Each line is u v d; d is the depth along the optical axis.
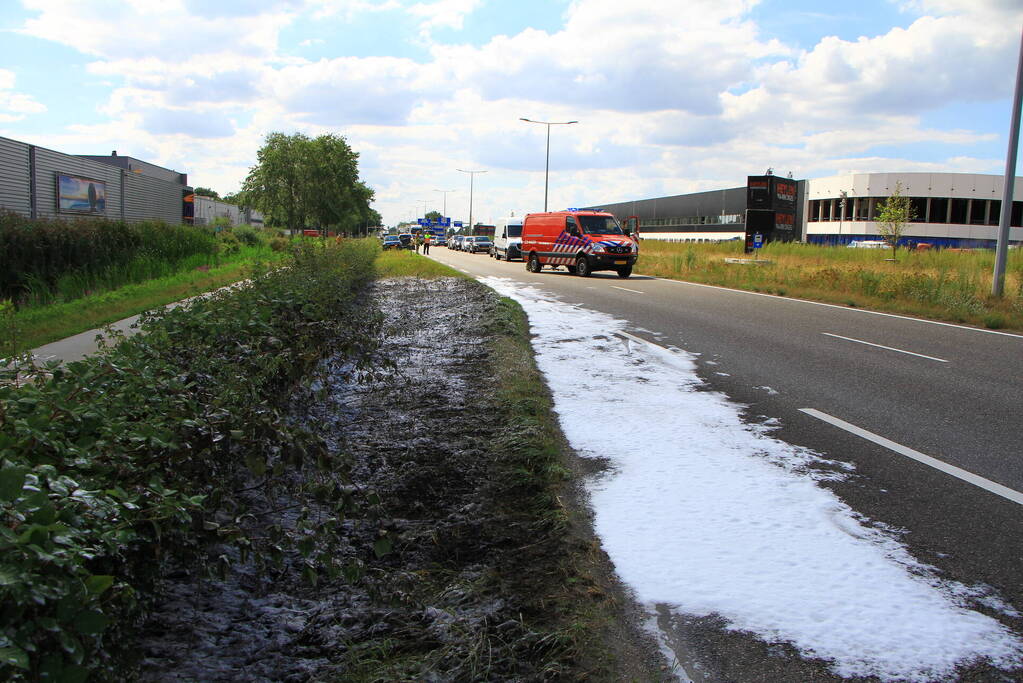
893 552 3.88
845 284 19.62
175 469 3.06
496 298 16.22
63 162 30.56
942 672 2.84
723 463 5.30
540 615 3.16
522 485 4.70
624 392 7.60
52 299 15.64
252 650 2.87
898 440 5.96
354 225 109.88
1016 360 9.70
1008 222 16.09
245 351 4.79
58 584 1.67
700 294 19.53
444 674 2.71
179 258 26.47
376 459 5.19
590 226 28.89
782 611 3.27
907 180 65.31
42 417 2.51
